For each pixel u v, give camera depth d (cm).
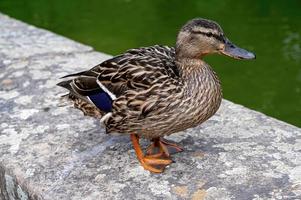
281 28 977
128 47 897
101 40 934
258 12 1063
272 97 739
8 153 454
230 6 1105
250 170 415
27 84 568
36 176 425
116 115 407
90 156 443
